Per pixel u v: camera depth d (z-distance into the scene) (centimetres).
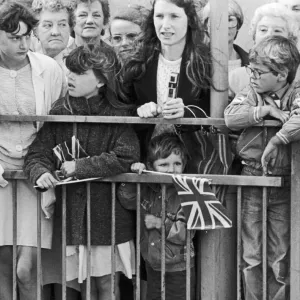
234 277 598
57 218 612
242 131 577
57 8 682
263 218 568
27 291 614
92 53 583
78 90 585
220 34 591
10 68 603
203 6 658
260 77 562
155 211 597
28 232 604
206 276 591
